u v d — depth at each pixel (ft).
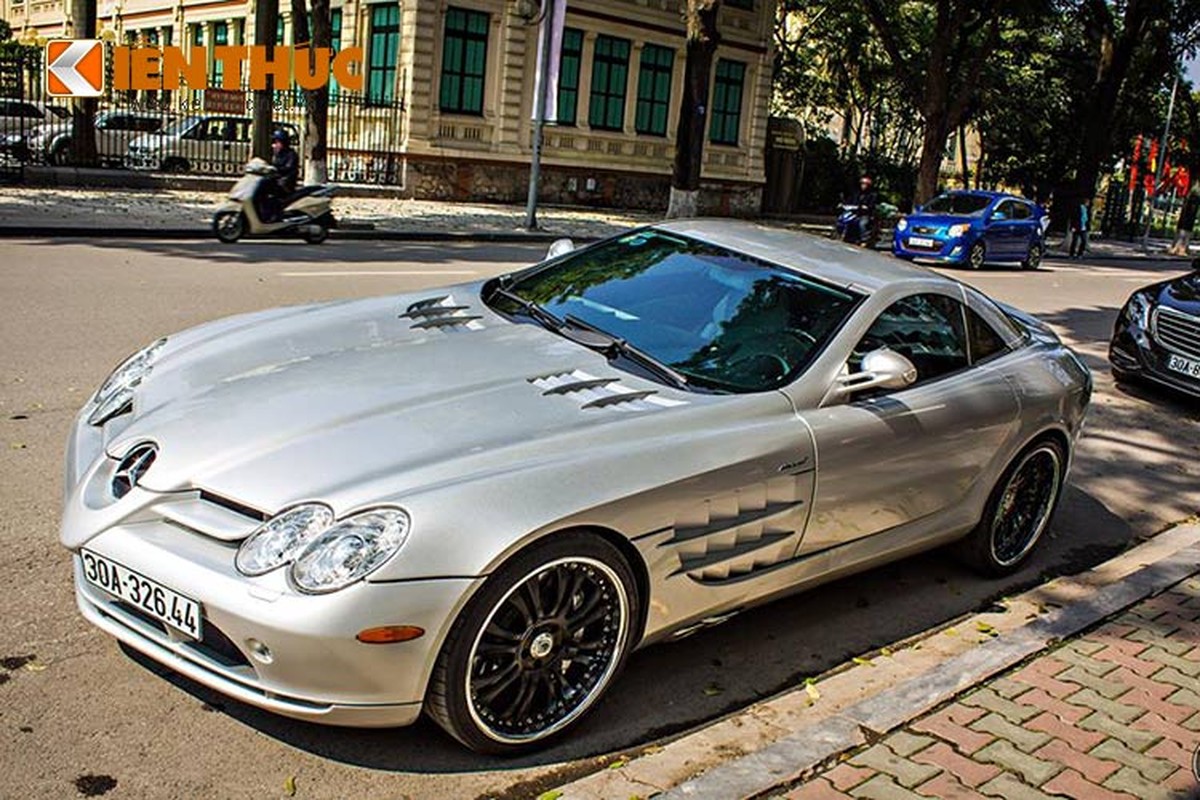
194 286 35.32
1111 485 22.84
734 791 10.14
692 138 79.46
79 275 35.83
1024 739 11.48
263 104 69.15
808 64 137.49
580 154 97.35
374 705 9.86
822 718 12.28
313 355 13.28
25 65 72.23
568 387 12.32
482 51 89.92
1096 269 84.64
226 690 10.03
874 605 15.78
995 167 155.84
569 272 16.08
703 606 12.23
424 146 86.69
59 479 16.75
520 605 10.39
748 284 14.89
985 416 15.33
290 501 10.07
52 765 9.97
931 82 96.78
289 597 9.54
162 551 10.18
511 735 10.76
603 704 12.28
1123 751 11.38
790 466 12.62
